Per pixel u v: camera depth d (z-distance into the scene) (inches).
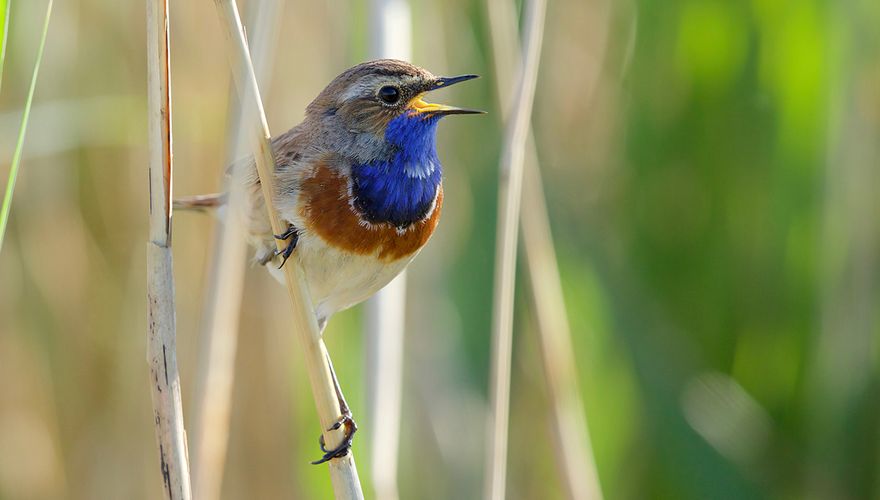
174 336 256.1
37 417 445.4
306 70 426.3
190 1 431.2
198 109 431.8
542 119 459.8
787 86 423.5
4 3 229.0
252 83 264.7
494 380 337.4
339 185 297.4
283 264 282.5
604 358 438.9
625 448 442.9
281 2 315.9
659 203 455.8
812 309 434.9
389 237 305.4
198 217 446.0
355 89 306.0
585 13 471.8
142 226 454.9
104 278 455.2
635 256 450.3
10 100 420.8
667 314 449.1
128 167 452.4
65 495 448.5
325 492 404.2
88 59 437.7
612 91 469.4
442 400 423.2
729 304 450.6
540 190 374.3
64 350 448.8
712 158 446.9
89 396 453.7
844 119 412.5
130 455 450.3
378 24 344.2
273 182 271.6
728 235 449.7
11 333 441.4
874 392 423.2
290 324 429.1
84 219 453.4
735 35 431.8
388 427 331.3
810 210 428.5
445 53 433.7
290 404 427.8
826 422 425.1
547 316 369.1
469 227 426.3
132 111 443.5
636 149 452.4
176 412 256.1
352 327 398.9
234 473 425.7
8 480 442.6
